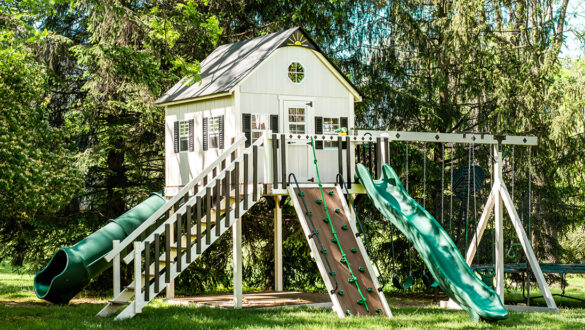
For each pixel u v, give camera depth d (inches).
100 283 772.0
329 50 858.1
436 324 434.9
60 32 797.2
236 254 530.6
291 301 576.1
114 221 583.8
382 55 842.8
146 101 738.2
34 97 569.0
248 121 548.7
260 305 548.7
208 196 482.3
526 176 825.5
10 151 485.4
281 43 561.6
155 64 698.2
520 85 801.6
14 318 479.2
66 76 796.6
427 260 454.9
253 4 839.7
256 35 842.2
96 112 737.0
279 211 676.7
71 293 544.7
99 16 677.9
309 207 510.6
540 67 831.1
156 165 840.3
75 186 582.9
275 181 516.1
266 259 853.2
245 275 887.1
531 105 789.9
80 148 799.7
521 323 450.6
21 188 492.1
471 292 452.4
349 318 446.0
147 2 800.3
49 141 580.1
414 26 829.2
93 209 799.7
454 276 462.9
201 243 500.1
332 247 491.5
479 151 827.4
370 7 851.4
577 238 1075.3
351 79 849.5
